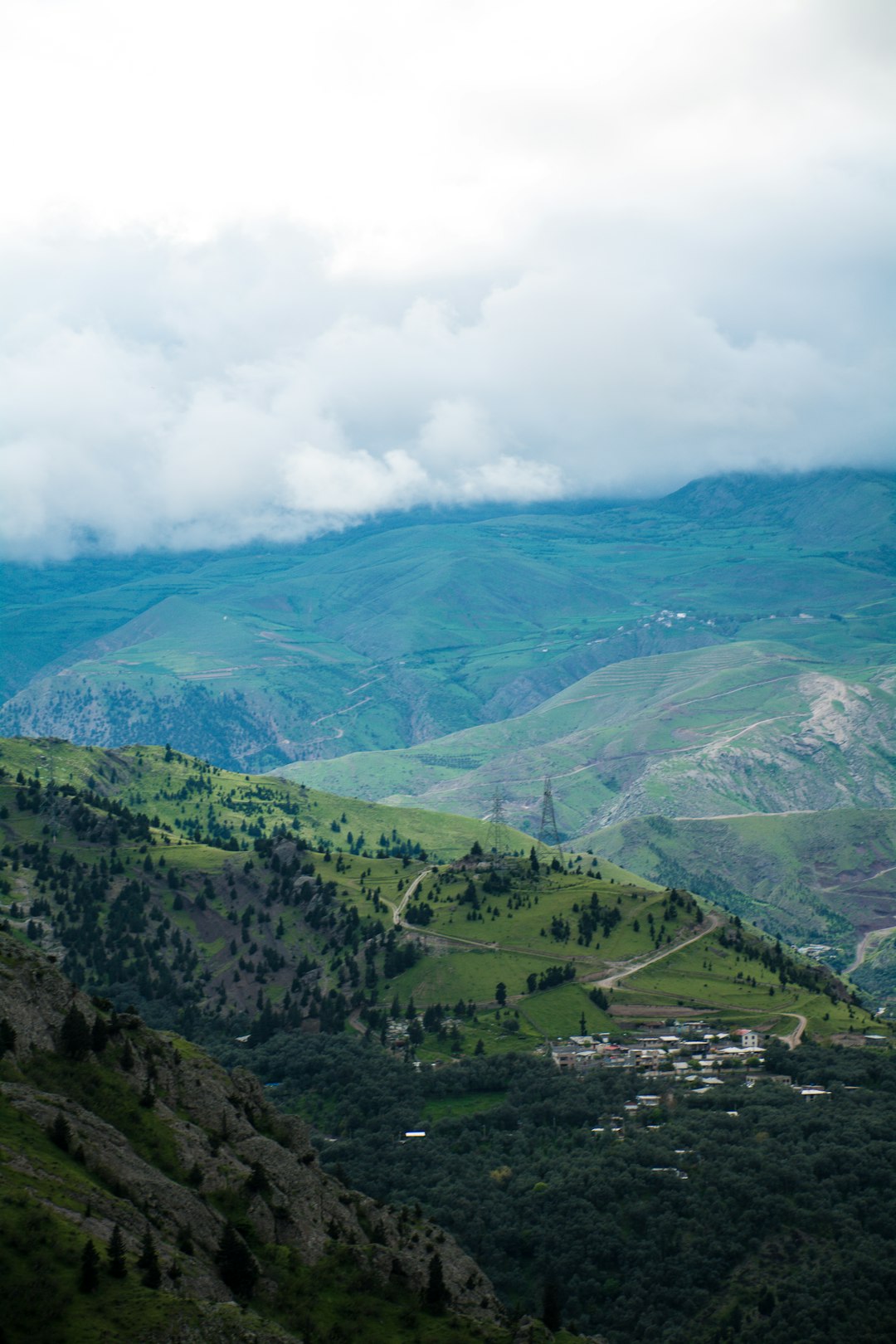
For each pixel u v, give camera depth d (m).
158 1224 178.50
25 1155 172.88
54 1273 149.88
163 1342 144.62
